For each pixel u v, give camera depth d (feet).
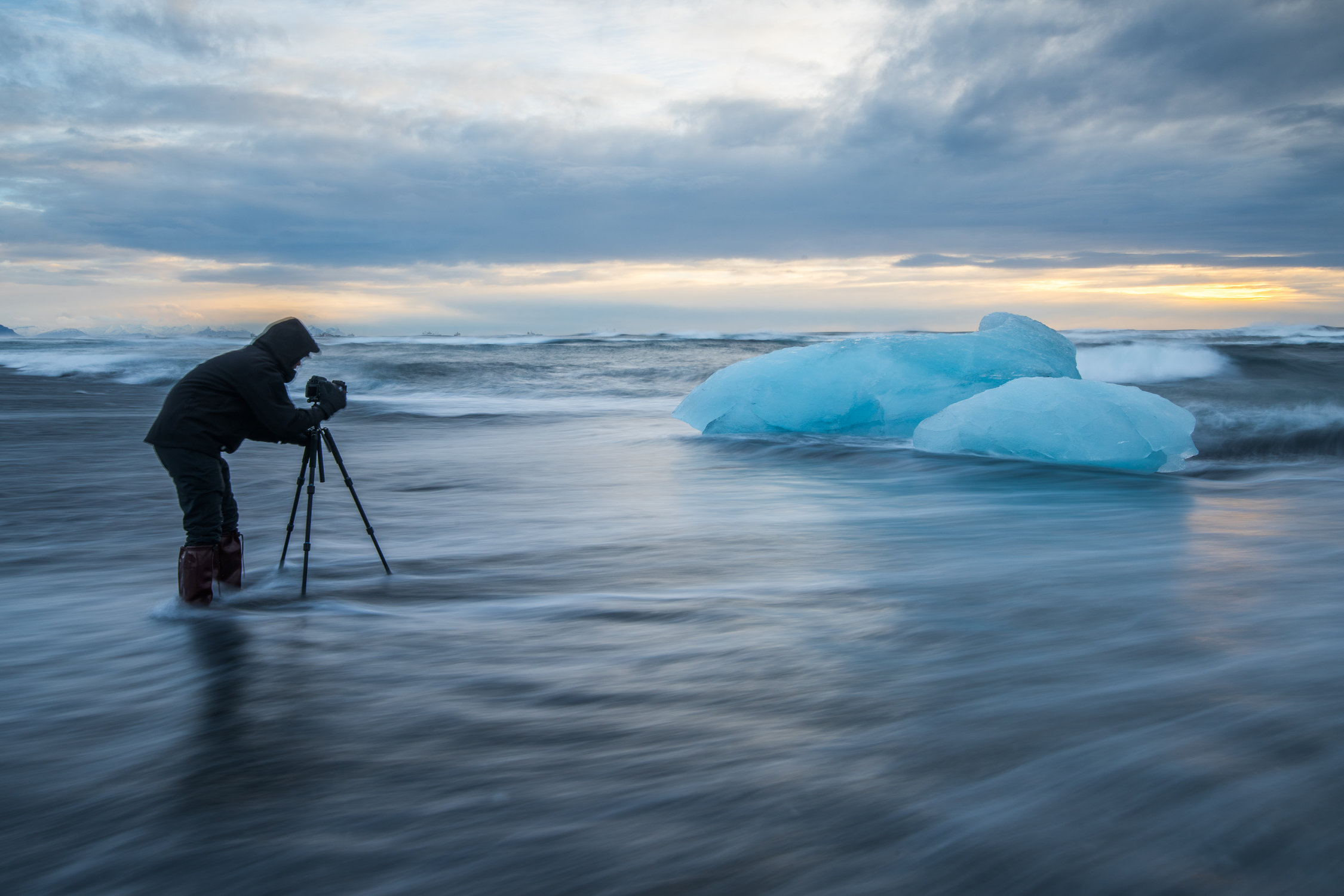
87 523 20.99
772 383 41.09
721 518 22.21
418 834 6.54
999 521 21.61
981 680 9.84
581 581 15.43
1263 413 45.52
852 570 16.16
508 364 94.17
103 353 128.36
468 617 12.90
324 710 9.17
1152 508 23.49
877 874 5.87
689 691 9.62
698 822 6.62
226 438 14.07
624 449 38.19
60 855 6.41
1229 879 5.74
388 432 45.32
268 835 6.59
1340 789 6.86
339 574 15.97
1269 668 10.01
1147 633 11.67
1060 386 32.63
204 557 13.62
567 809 6.88
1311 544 18.25
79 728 8.82
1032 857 6.02
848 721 8.64
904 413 39.37
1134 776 7.18
